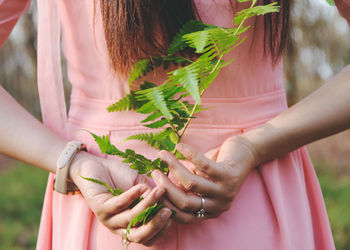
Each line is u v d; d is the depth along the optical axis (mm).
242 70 815
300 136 778
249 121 825
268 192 815
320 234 900
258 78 832
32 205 3357
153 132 812
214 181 738
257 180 817
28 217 3090
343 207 2779
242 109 824
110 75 822
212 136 817
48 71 886
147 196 709
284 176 836
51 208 893
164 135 737
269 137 775
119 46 764
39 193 3668
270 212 816
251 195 810
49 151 804
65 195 845
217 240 792
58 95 885
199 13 789
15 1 830
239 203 804
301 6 3668
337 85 783
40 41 889
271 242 808
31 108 5336
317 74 4316
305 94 4449
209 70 700
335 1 813
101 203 744
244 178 761
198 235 792
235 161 749
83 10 822
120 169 787
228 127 821
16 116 819
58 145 812
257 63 825
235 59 808
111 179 787
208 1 787
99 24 810
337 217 2625
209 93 815
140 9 746
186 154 725
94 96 846
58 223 853
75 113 871
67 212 841
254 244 799
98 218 761
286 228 802
